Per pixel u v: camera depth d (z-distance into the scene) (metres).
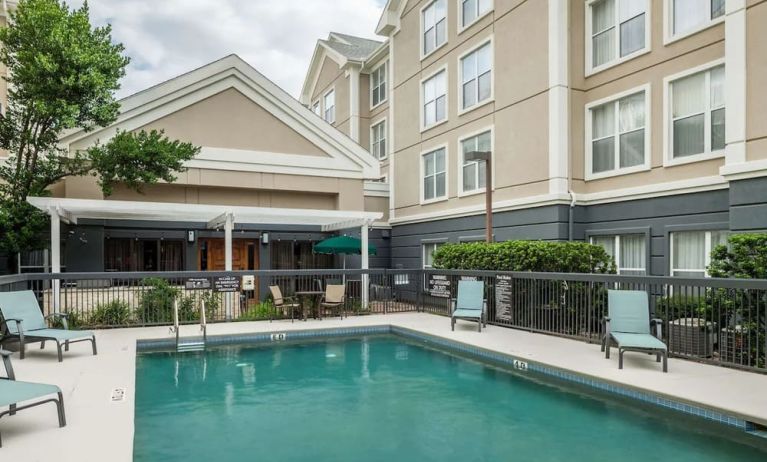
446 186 17.38
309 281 14.81
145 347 9.96
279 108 15.91
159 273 11.38
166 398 6.88
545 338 9.80
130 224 15.27
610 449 5.02
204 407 6.50
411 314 13.67
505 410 6.29
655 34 11.52
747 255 7.83
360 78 24.25
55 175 12.16
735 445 5.08
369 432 5.59
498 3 14.89
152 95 14.27
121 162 11.71
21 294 8.42
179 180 14.55
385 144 23.00
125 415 5.32
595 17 13.09
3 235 11.15
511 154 14.37
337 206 16.80
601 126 12.91
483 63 15.72
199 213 13.16
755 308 7.19
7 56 10.96
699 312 7.64
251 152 15.44
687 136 10.96
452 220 17.05
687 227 10.70
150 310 11.57
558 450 5.02
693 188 10.57
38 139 11.62
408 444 5.22
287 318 12.84
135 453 4.99
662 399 6.01
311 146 16.36
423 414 6.18
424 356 9.48
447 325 11.63
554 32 12.88
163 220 15.70
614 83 12.43
